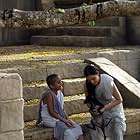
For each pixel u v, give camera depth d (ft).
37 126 24.04
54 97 22.09
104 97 20.29
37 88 27.30
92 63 31.17
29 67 28.96
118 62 34.81
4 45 46.39
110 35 42.32
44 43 45.44
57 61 31.65
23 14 18.26
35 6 48.65
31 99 27.12
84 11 18.53
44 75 28.96
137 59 36.17
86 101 20.74
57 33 46.65
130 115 26.05
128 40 43.65
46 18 18.33
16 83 17.99
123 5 18.52
